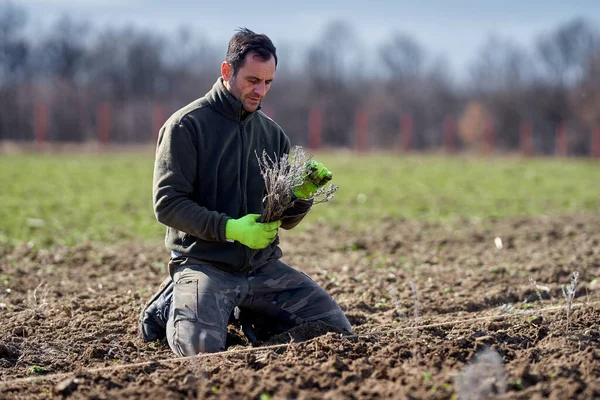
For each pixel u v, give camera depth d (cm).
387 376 829
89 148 5834
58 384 820
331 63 9894
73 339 1056
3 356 979
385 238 1977
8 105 7800
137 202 2725
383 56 10250
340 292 1394
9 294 1343
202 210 962
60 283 1434
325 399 766
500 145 8862
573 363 834
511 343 945
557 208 2691
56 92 8238
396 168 4322
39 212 2412
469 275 1503
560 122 9006
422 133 8881
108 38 10050
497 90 9525
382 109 9025
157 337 1048
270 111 8169
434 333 1034
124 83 9825
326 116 8925
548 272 1485
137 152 5500
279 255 1071
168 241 1037
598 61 8969
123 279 1480
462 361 873
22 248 1797
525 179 3797
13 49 9481
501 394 768
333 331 1016
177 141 976
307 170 987
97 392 802
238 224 951
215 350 942
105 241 1942
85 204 2639
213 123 999
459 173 4081
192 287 984
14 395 823
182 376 841
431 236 2030
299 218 1009
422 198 2953
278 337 1013
